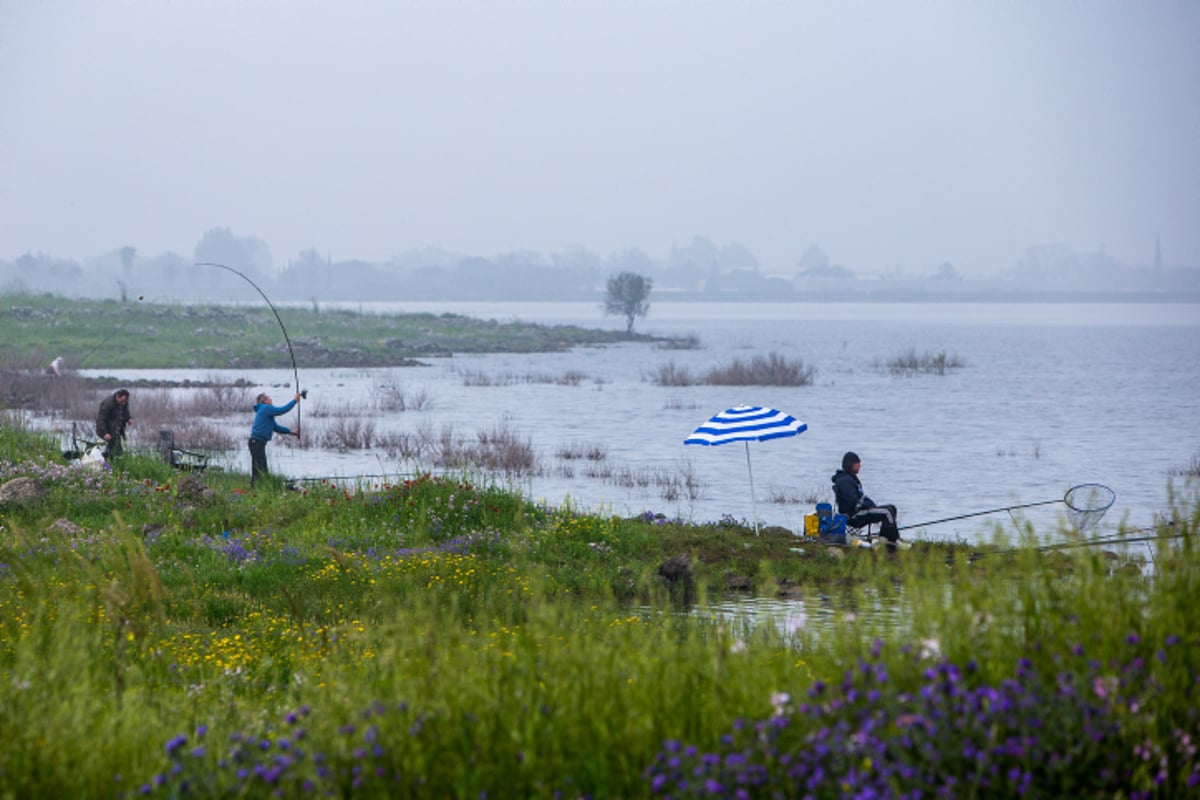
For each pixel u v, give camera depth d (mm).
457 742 19203
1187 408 165125
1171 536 25781
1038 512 78938
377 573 51656
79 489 70250
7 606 40094
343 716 21453
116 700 25406
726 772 17516
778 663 24172
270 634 40781
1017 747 17500
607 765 18297
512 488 74812
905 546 62875
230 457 110750
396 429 137000
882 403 173125
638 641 28328
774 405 170250
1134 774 17484
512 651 26875
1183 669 19203
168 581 50094
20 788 18734
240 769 19000
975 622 21688
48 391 158875
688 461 111062
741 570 58625
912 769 16984
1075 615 21391
